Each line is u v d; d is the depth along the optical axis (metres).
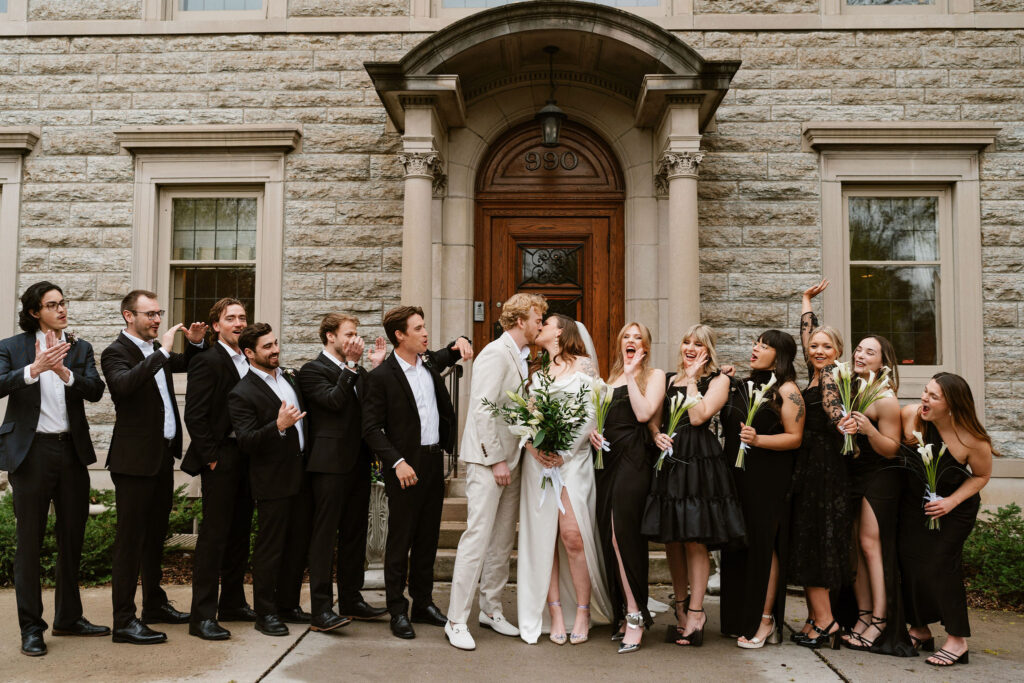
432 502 4.83
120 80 8.09
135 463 4.36
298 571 4.85
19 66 8.15
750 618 4.41
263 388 4.61
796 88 7.84
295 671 3.93
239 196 8.15
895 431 4.43
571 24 6.80
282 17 8.06
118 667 3.95
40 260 7.98
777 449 4.39
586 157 8.06
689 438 4.36
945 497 4.28
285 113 8.02
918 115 7.77
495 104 7.92
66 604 4.47
